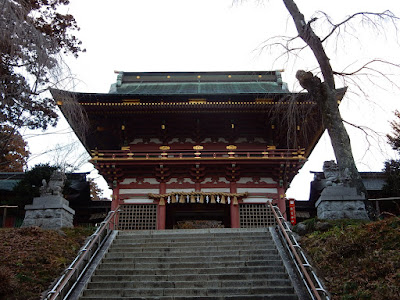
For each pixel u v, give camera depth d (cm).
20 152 3212
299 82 1838
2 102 1220
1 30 1164
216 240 1484
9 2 1188
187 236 1555
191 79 3123
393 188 2366
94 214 3225
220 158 2297
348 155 1633
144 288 1097
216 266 1232
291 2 1962
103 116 2434
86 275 1167
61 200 1638
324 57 1811
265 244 1401
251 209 2344
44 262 1234
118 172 2381
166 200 2334
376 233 1193
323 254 1225
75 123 1783
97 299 1034
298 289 1048
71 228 1596
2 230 1467
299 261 1052
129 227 2278
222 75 3145
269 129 2511
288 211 3088
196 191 2353
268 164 2362
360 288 996
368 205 1528
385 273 1005
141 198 2347
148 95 2300
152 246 1442
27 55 1254
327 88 1773
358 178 1591
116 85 2945
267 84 3019
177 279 1153
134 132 2558
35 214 1606
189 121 2525
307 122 2441
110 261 1296
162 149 2495
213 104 2316
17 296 1015
